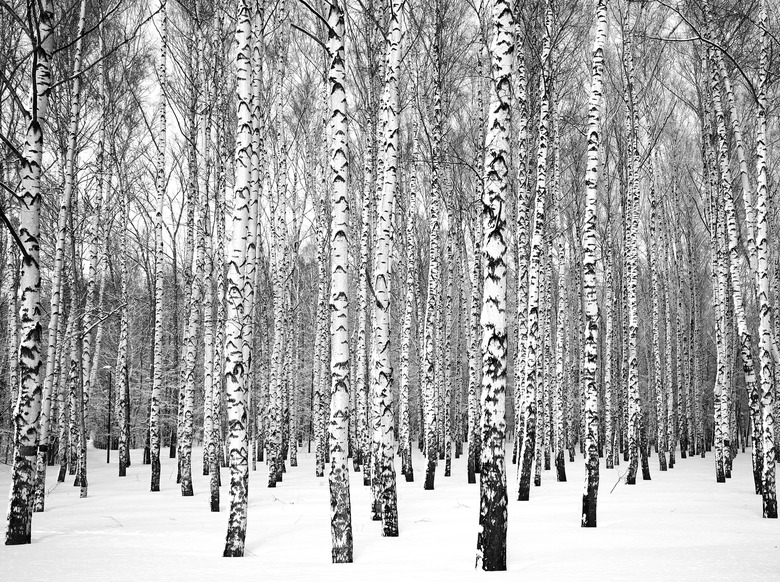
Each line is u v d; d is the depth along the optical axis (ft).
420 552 28.30
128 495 56.95
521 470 48.83
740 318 50.49
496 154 26.12
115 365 134.72
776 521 36.88
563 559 25.98
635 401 64.64
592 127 37.40
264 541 31.94
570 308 106.83
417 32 62.90
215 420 69.87
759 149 42.88
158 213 69.56
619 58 71.46
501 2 26.55
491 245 25.79
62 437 84.69
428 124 75.41
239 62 34.37
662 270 107.24
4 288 91.25
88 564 25.46
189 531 35.29
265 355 100.73
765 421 39.17
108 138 82.79
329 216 81.51
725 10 54.49
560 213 76.28
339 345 28.78
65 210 55.72
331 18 31.24
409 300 65.36
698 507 42.98
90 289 72.13
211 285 65.36
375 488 38.29
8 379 88.58
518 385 68.74
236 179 33.09
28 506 31.73
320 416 76.38
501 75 26.37
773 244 79.20
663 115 87.51
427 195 98.73
